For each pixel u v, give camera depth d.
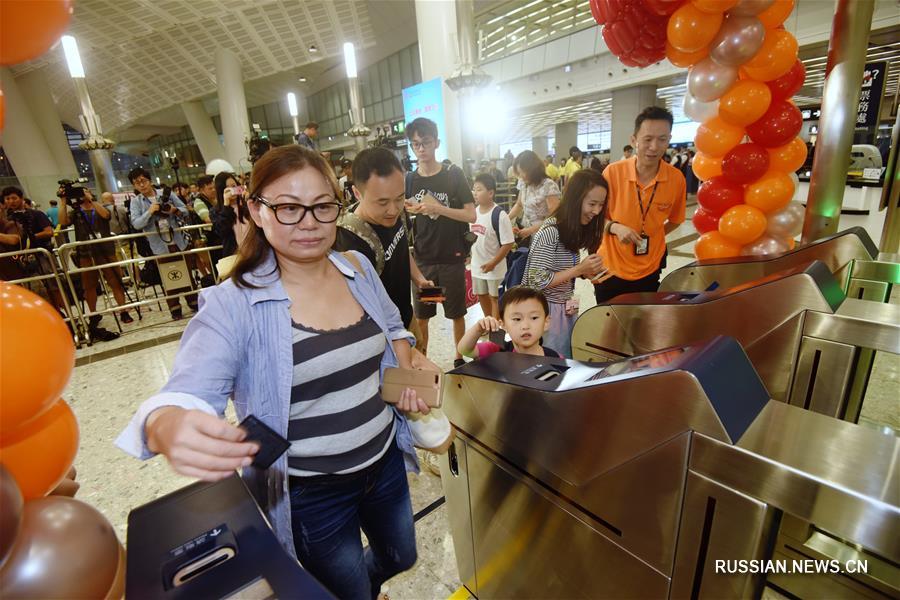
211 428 0.65
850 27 1.92
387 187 1.62
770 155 2.11
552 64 15.01
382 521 1.14
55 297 4.47
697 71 2.00
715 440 0.70
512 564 1.22
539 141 31.23
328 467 0.94
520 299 1.55
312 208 0.82
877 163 8.77
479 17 12.61
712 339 0.83
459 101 4.94
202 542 0.65
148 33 10.59
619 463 0.85
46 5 0.56
